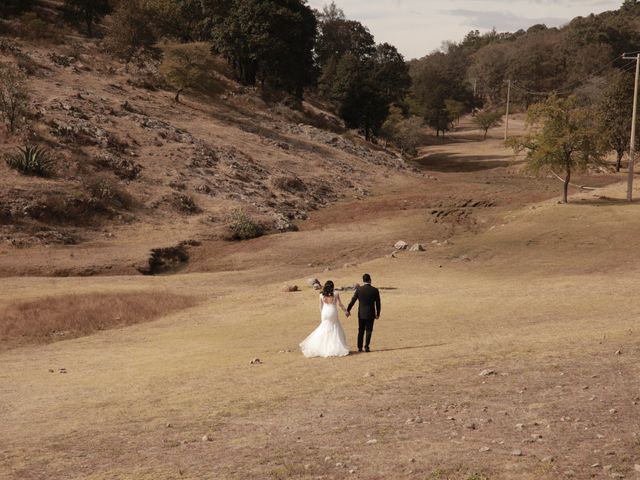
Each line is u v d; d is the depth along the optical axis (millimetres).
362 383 10625
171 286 29125
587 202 45406
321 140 78500
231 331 18891
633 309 17406
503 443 7168
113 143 53250
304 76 113375
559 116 43406
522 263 30203
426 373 10969
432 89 173000
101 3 89000
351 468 6688
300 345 13961
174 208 47375
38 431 9398
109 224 42906
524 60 192500
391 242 40750
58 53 71438
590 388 9258
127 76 73500
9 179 43188
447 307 20078
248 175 57469
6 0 82688
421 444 7328
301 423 8656
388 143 115500
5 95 49094
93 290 27234
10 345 18750
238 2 90375
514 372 10523
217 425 8883
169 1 93312
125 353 16578
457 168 95375
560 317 17172
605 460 6426
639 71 45312
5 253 35812
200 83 79125
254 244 42156
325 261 36938
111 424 9422
